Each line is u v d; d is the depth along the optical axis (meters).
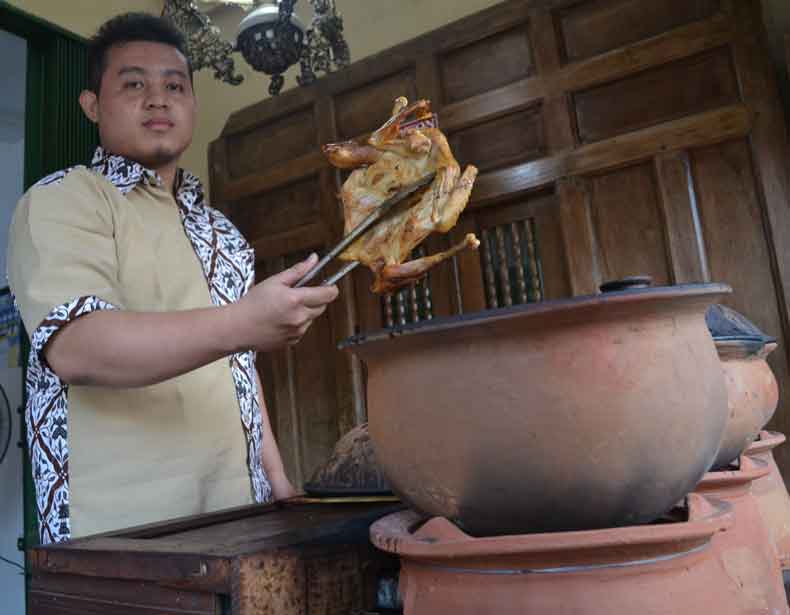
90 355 0.77
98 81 1.13
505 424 0.41
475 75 2.01
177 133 1.14
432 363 0.44
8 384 2.31
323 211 2.24
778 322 1.57
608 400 0.40
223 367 1.12
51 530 0.92
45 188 0.96
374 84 2.18
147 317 0.77
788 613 0.63
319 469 0.94
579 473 0.41
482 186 1.96
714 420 0.44
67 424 0.95
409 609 0.45
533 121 1.92
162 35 1.15
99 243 0.95
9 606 2.22
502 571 0.40
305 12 2.33
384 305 2.12
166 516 0.97
